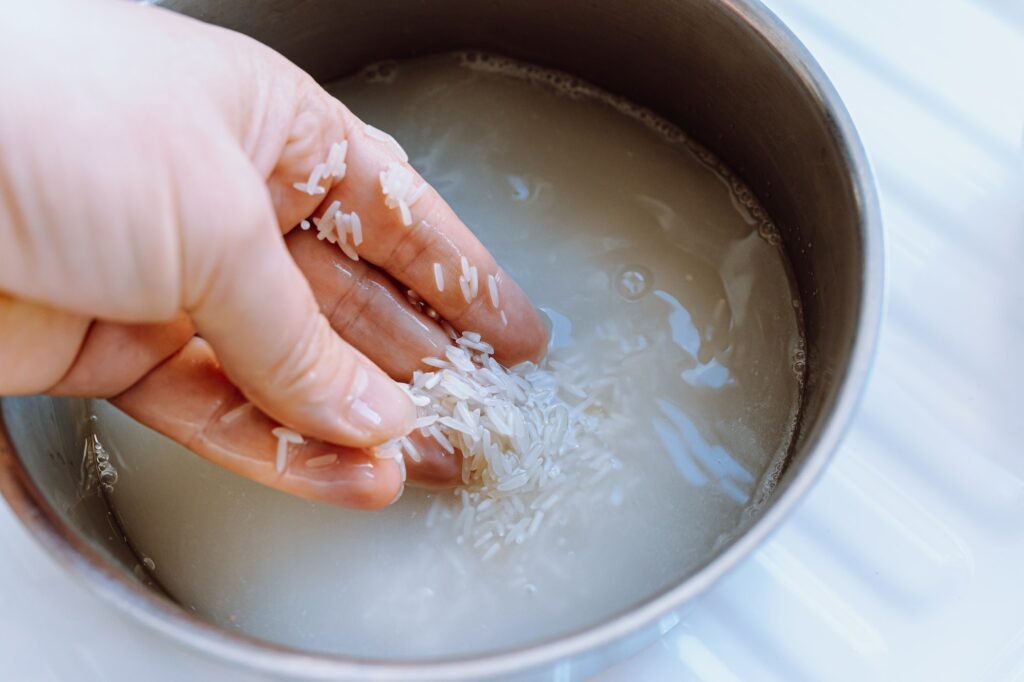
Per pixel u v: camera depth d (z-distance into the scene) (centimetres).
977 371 32
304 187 30
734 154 35
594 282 34
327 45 36
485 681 23
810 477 24
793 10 37
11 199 24
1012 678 28
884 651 28
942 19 36
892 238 33
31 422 28
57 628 29
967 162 34
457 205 35
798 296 33
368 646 29
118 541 30
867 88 35
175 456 31
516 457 30
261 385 27
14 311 26
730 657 28
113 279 25
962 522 30
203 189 25
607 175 36
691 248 34
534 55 37
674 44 33
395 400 28
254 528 30
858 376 25
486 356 32
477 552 30
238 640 23
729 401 32
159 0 31
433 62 37
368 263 32
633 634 24
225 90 27
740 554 24
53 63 25
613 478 31
